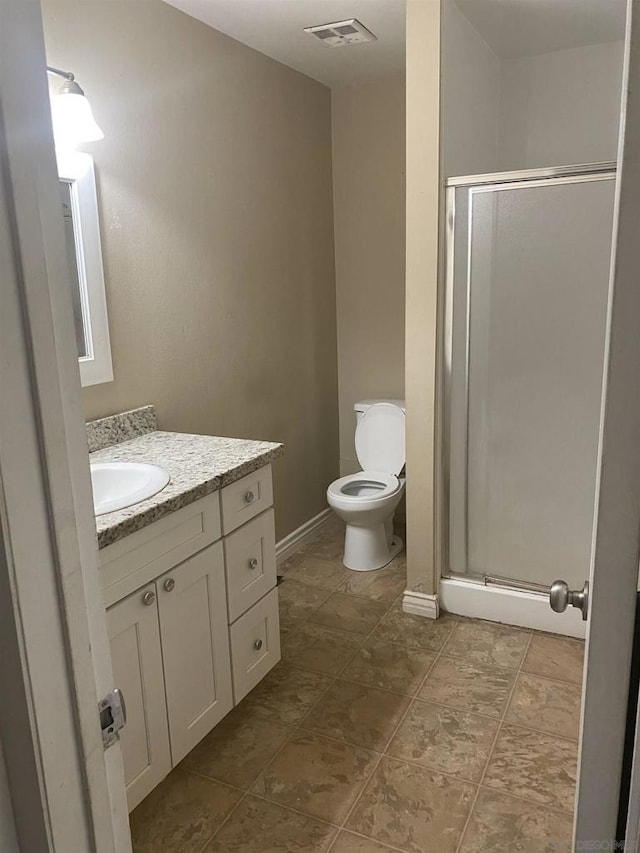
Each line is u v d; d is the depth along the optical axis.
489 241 2.55
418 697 2.35
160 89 2.48
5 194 0.61
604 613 0.67
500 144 3.38
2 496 0.62
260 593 2.29
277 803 1.91
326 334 3.82
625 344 0.61
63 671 0.70
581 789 0.74
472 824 1.81
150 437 2.46
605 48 3.08
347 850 1.74
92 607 0.75
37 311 0.64
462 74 2.73
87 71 2.18
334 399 3.97
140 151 2.42
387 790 1.94
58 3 2.07
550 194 2.42
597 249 2.39
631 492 0.63
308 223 3.54
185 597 1.91
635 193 0.58
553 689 2.36
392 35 2.87
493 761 2.03
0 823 0.69
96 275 2.26
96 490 2.04
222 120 2.83
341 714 2.28
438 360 2.67
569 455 2.59
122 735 1.72
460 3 2.58
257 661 2.31
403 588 3.16
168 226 2.58
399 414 3.49
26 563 0.65
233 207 2.94
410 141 2.53
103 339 2.31
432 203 2.54
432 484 2.76
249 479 2.17
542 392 2.59
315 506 3.85
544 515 2.69
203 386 2.84
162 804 1.92
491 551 2.82
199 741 2.05
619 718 0.69
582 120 3.20
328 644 2.71
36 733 0.67
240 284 3.03
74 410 0.70
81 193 2.18
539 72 3.23
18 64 0.61
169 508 1.78
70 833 0.72
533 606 2.73
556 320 2.51
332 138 3.70
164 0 2.46
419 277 2.62
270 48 2.99
